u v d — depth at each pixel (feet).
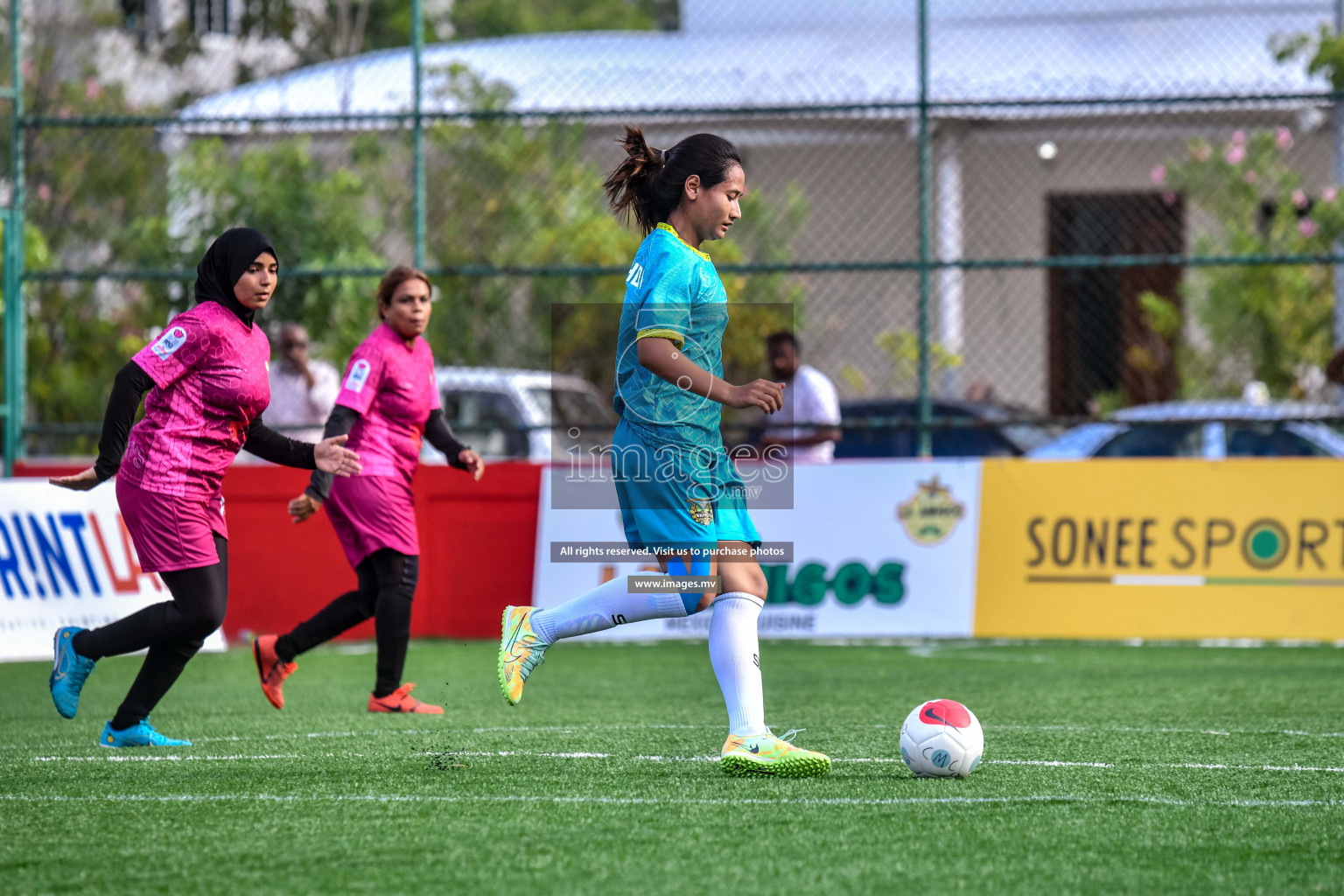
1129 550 108.47
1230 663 95.96
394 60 181.37
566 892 36.52
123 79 181.27
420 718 72.13
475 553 115.55
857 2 184.75
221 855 40.81
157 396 57.98
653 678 91.20
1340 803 47.44
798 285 169.48
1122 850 40.73
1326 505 106.83
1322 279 157.17
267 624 114.21
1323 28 138.62
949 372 166.71
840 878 37.73
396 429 72.49
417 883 37.58
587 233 161.89
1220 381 164.66
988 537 109.81
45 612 99.40
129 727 61.36
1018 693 81.56
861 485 111.75
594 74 171.32
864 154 177.37
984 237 185.16
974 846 41.19
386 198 162.61
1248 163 166.71
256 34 192.13
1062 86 167.53
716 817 45.14
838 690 83.41
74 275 117.08
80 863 40.06
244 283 58.08
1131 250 183.01
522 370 157.38
